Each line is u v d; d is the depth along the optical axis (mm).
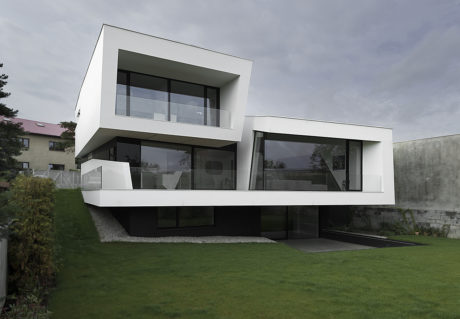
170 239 11711
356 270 7777
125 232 11938
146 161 12680
